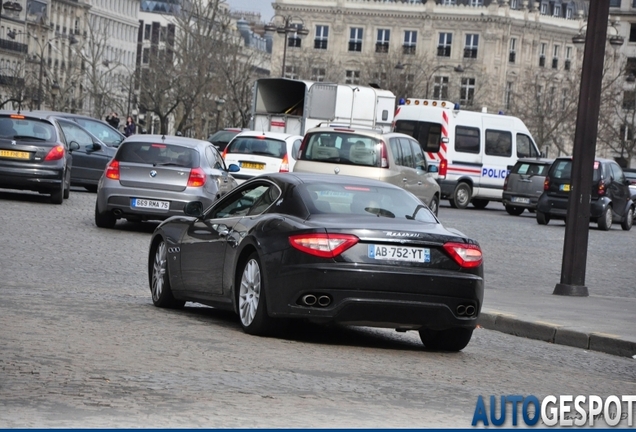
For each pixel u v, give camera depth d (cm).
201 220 1697
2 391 1030
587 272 3039
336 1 18075
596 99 2320
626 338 1689
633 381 1425
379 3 18025
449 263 1469
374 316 1441
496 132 5991
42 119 3656
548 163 5641
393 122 5912
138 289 2006
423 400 1132
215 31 11731
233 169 3350
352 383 1198
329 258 1428
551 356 1609
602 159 5003
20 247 2483
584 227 2341
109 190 3042
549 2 19612
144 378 1136
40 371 1135
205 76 11488
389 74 15962
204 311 1772
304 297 1430
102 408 984
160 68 12350
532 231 4472
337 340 1562
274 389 1127
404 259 1448
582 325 1817
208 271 1631
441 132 5806
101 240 2786
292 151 4356
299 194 1518
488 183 5962
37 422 917
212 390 1098
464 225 4478
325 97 5819
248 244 1519
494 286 2492
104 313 1614
